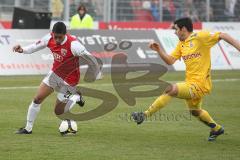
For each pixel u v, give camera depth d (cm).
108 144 2156
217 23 6450
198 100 2169
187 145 2169
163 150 2069
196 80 2122
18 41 4653
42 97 2297
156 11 6612
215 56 5209
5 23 6028
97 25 6141
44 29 4862
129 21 6494
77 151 2022
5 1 6106
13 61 4594
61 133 2309
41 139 2223
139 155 1978
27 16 5325
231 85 4162
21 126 2506
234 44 2095
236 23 6512
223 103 3338
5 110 2955
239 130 2511
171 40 5194
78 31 4888
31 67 4634
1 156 1920
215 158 1956
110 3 6400
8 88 3822
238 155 2008
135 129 2492
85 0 6350
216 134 2247
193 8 6738
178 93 2123
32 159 1886
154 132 2431
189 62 2131
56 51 2270
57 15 6141
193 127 2562
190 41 2130
